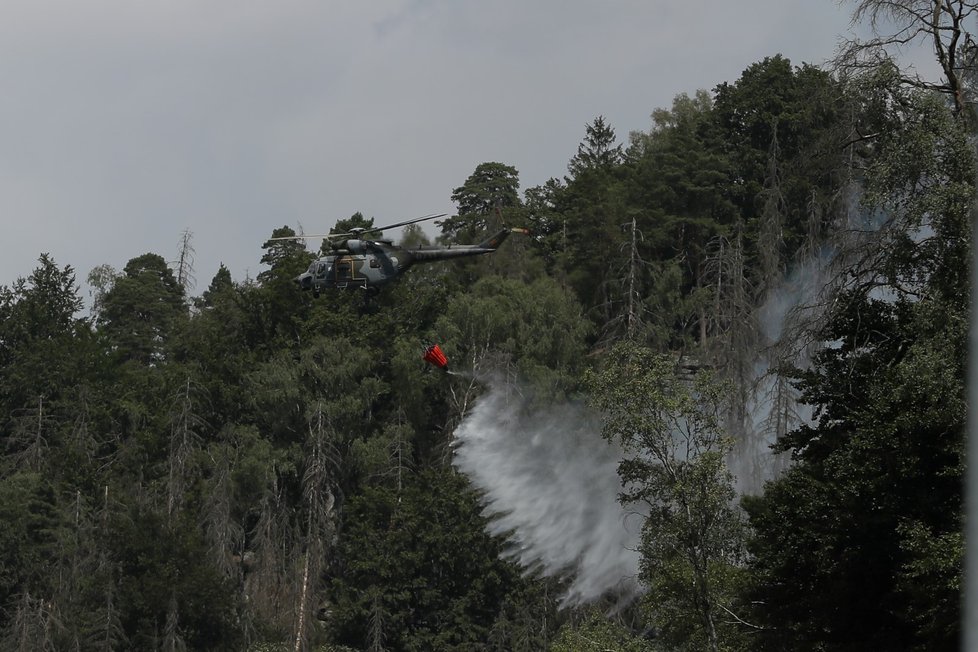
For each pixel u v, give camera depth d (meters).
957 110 47.56
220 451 107.94
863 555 39.97
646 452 47.44
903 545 37.16
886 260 44.59
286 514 107.44
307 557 100.75
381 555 98.44
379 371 117.75
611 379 46.69
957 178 43.09
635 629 85.44
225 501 104.00
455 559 97.50
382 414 116.62
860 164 59.72
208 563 98.62
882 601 39.91
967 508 36.59
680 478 46.00
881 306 45.50
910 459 38.91
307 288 71.94
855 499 39.78
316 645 97.94
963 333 39.41
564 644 50.81
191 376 115.94
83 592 95.00
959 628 35.34
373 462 106.88
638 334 104.12
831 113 52.22
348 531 103.94
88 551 100.38
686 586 45.75
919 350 39.78
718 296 105.44
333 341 114.69
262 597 99.62
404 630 96.38
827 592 41.09
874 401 41.34
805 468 43.44
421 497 99.94
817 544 41.47
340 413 110.38
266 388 112.12
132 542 97.69
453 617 96.00
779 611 43.34
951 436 38.47
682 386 46.94
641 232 112.69
